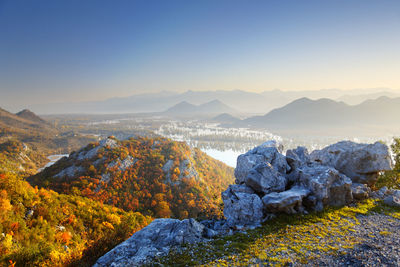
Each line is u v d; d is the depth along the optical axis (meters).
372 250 14.08
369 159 26.64
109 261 15.78
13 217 30.91
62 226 37.41
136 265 14.47
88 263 18.77
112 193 106.44
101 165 124.19
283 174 26.69
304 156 32.56
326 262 13.20
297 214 20.45
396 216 20.14
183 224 19.16
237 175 30.33
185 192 118.88
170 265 14.23
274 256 14.31
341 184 22.73
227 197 24.03
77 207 49.53
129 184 116.94
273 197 20.81
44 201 42.25
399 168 33.12
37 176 123.81
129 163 133.75
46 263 20.39
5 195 34.19
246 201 21.69
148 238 18.03
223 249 15.99
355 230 17.47
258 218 20.59
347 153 28.17
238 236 18.03
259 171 24.39
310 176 23.05
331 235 16.81
